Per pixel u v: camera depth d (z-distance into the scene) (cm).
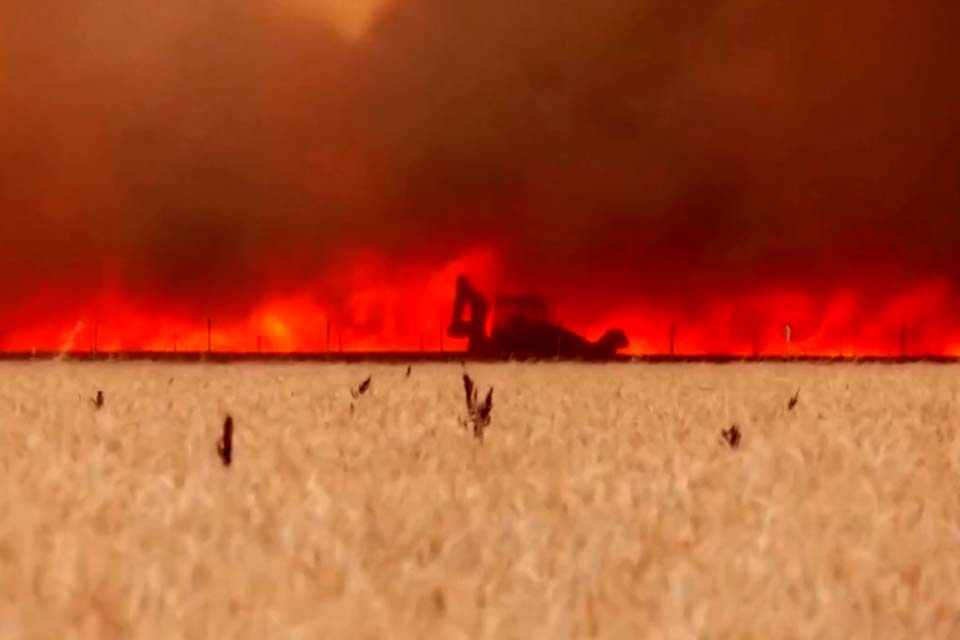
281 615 227
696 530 335
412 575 262
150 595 242
